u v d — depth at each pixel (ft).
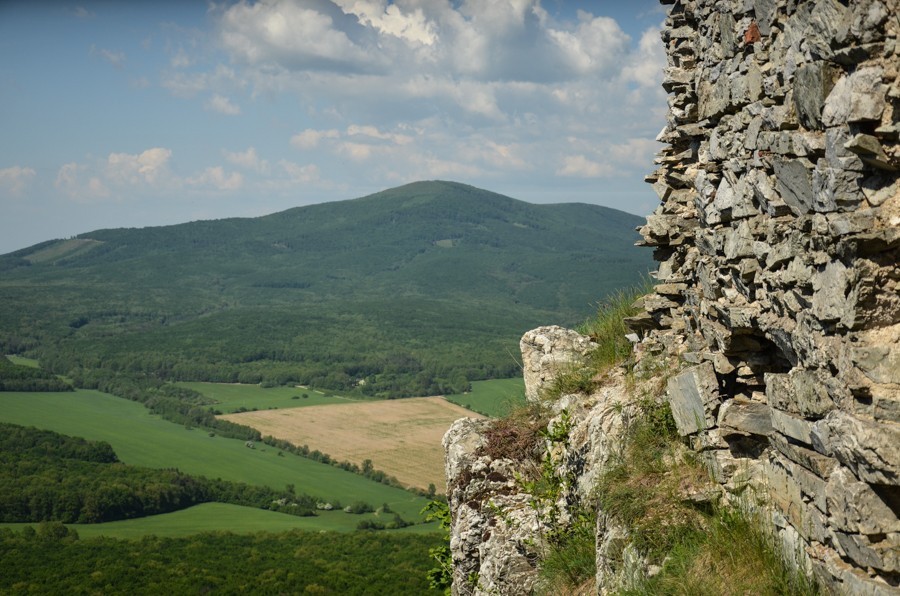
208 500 339.77
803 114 15.93
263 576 219.61
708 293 22.29
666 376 24.91
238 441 425.28
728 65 20.90
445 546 40.27
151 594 209.56
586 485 27.86
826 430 14.94
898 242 13.35
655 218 26.86
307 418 452.35
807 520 16.30
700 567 18.43
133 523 308.40
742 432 19.85
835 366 14.75
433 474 346.54
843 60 14.29
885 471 13.05
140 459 390.01
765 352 20.24
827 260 14.80
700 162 24.17
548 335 39.06
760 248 18.26
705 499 20.04
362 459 366.63
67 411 488.44
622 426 25.29
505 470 34.65
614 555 22.03
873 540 13.78
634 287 36.81
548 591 27.27
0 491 312.09
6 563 243.81
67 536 280.92
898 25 12.97
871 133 13.58
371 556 246.88
